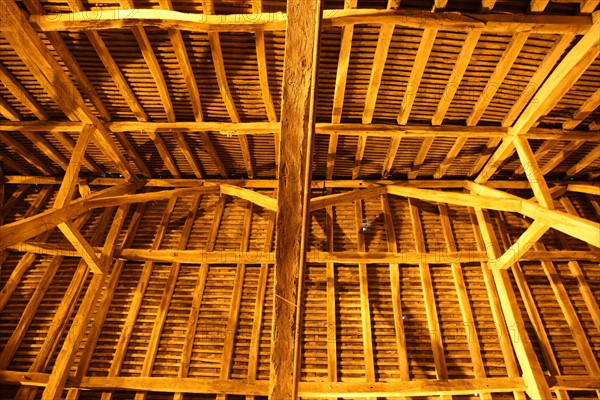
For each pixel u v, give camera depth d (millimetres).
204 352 4504
